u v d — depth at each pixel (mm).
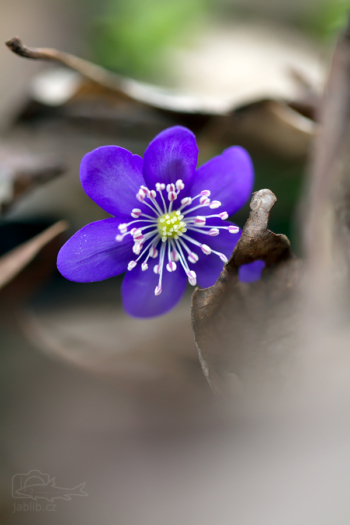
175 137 112
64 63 136
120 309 151
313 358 107
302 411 102
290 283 110
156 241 119
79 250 115
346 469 94
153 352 137
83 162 112
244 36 214
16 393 132
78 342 141
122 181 114
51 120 160
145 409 125
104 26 204
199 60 193
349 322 108
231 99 153
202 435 109
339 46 123
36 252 133
